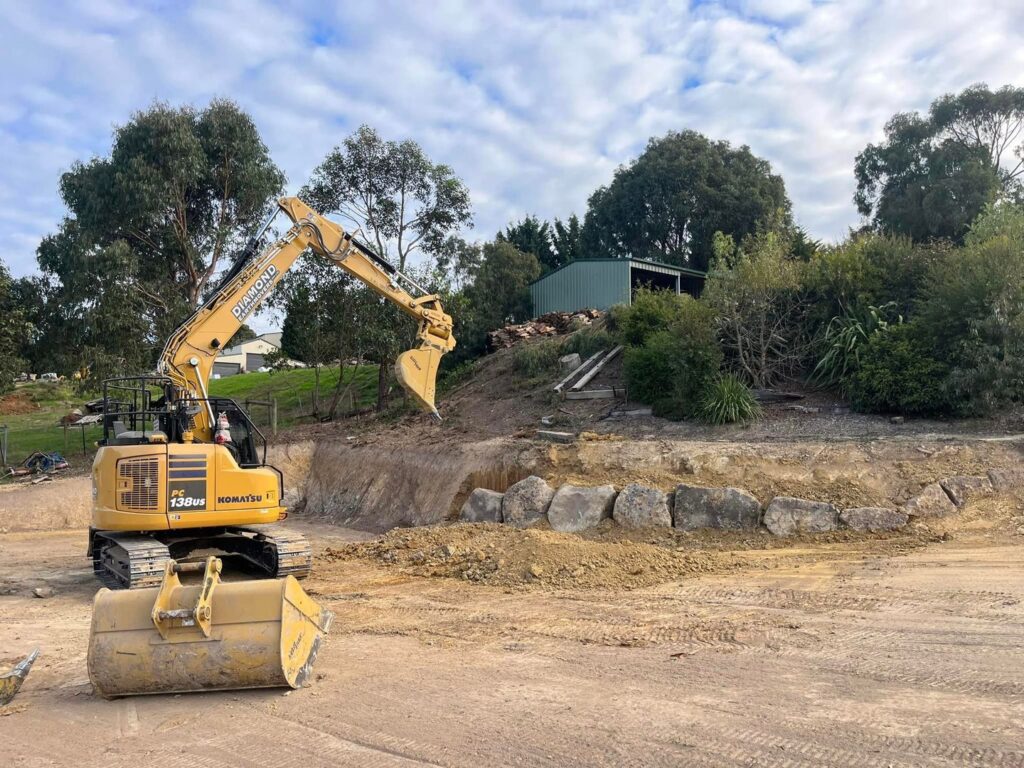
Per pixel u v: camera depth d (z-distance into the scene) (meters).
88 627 9.74
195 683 6.53
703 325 17.47
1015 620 7.61
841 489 12.70
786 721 5.51
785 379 18.09
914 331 15.86
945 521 11.83
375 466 20.02
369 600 10.20
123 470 10.79
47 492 21.02
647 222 47.06
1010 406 14.91
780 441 14.73
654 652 7.34
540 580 10.54
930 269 17.31
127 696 6.63
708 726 5.49
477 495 14.98
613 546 11.37
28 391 45.72
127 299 26.52
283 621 6.64
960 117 37.84
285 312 26.80
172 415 11.87
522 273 34.06
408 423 22.86
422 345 13.91
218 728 5.96
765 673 6.56
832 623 7.92
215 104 29.78
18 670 7.04
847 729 5.31
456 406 23.08
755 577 10.12
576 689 6.43
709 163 45.16
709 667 6.80
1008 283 14.68
